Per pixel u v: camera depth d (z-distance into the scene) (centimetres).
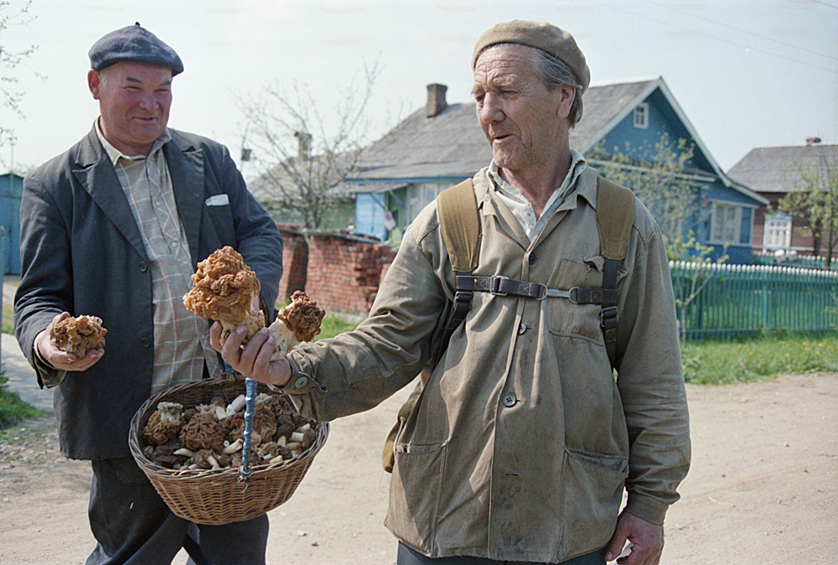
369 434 524
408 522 176
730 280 1079
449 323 178
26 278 218
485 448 167
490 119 175
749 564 338
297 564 323
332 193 1814
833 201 1591
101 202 222
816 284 1183
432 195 1897
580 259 173
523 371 167
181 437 202
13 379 623
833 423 600
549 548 164
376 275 1015
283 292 1188
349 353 172
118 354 220
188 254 233
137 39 217
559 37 175
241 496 187
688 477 460
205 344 231
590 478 169
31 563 307
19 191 1803
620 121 1808
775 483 450
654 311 179
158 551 229
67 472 417
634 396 181
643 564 178
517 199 180
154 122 225
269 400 221
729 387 747
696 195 2034
